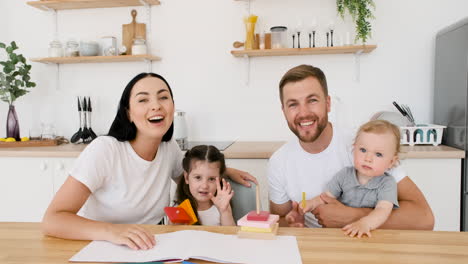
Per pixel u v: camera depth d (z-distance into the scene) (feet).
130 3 7.79
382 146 3.53
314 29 7.19
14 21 8.43
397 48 7.41
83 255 2.38
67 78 8.41
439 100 6.96
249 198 4.27
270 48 7.62
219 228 2.95
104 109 8.38
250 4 7.77
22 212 6.82
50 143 7.40
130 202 3.78
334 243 2.55
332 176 3.99
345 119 7.66
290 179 4.11
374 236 2.69
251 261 2.23
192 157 4.32
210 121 8.13
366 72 7.53
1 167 6.75
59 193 3.23
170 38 8.06
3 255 2.41
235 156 6.27
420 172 5.92
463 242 2.53
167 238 2.67
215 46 7.96
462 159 5.89
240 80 7.95
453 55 6.32
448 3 7.20
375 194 3.59
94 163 3.38
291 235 2.74
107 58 7.59
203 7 7.92
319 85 3.59
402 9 7.33
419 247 2.45
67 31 8.33
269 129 7.97
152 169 3.95
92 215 3.85
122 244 2.58
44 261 2.31
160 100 3.53
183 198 4.56
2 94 7.45
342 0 7.25
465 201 5.84
